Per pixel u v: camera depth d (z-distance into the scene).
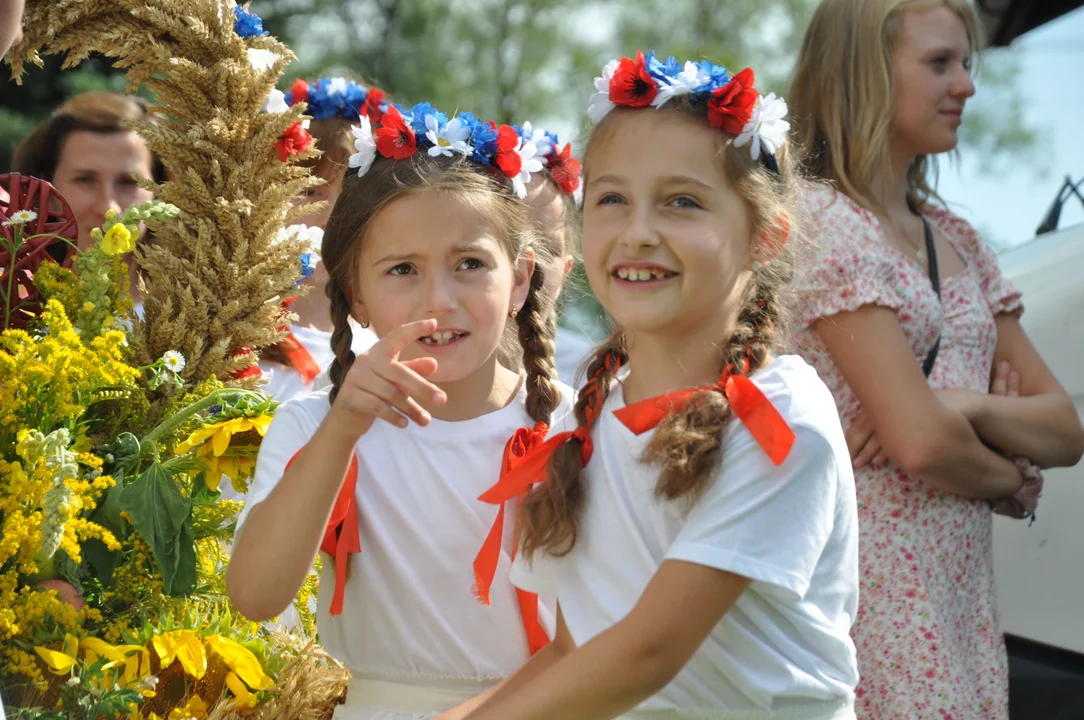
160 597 2.02
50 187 2.24
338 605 2.00
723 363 1.79
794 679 1.71
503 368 2.34
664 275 1.75
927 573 2.60
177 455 2.12
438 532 2.09
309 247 2.33
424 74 17.14
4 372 1.94
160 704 1.97
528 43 18.20
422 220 2.04
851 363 2.61
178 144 2.27
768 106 1.82
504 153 2.17
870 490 2.64
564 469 1.81
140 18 2.28
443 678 2.07
